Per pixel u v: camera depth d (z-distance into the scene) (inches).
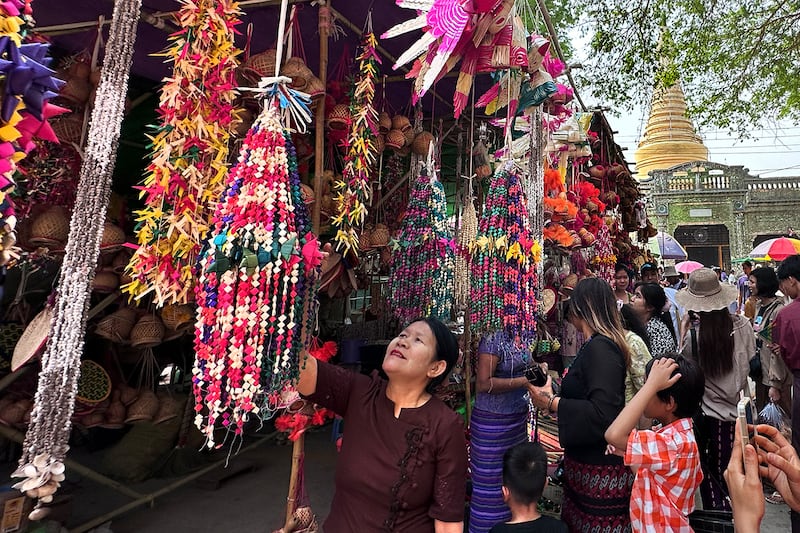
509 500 71.4
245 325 43.7
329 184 105.6
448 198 193.0
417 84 77.9
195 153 69.1
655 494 61.1
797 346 100.4
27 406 99.5
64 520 94.6
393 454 52.0
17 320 111.8
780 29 252.1
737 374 110.8
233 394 43.8
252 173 48.4
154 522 107.5
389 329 180.1
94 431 147.6
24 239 90.4
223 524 107.3
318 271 51.3
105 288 97.3
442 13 68.9
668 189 788.0
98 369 108.4
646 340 101.7
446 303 107.7
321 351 94.5
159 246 66.6
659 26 252.1
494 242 92.5
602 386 70.7
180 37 71.2
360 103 99.1
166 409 114.3
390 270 115.0
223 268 44.7
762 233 739.4
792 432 102.8
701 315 114.6
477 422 96.3
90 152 40.8
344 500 53.7
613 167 251.8
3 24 37.9
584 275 197.8
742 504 39.6
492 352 93.4
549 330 176.7
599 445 71.5
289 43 87.4
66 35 118.4
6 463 131.6
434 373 56.3
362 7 102.8
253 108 90.7
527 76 93.7
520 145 120.5
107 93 41.8
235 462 141.2
